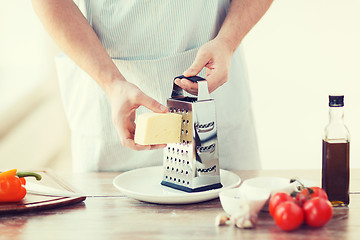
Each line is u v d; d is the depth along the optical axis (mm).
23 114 5859
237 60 1901
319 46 5516
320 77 5418
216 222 1246
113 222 1286
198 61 1514
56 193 1479
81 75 1903
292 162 4340
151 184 1603
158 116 1431
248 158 1970
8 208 1354
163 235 1188
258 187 1372
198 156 1451
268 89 5387
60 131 5457
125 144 1516
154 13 1732
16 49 7387
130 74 1808
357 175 1688
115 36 1773
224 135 1905
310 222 1201
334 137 1343
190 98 1532
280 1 5527
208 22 1778
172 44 1769
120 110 1487
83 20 1660
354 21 5406
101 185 1651
